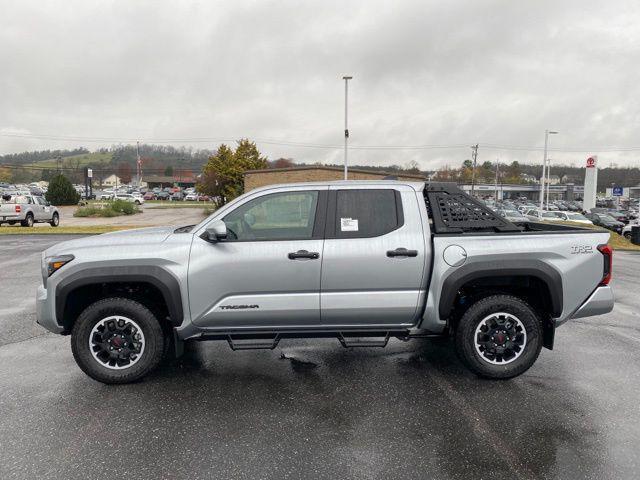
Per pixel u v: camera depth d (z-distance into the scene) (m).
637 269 12.50
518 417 3.62
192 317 4.19
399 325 4.36
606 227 34.16
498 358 4.30
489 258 4.15
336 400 3.93
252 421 3.57
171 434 3.38
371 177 34.12
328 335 4.35
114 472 2.92
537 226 5.40
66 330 4.26
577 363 4.79
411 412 3.71
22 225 26.05
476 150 75.19
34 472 2.92
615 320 6.60
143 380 4.37
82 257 4.12
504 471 2.93
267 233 4.30
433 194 4.36
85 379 4.40
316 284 4.17
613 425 3.50
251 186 34.88
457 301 4.50
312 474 2.90
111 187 136.00
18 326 6.20
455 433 3.38
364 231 4.22
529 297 4.53
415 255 4.17
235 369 4.64
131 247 4.18
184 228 4.79
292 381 4.34
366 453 3.13
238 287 4.16
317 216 4.25
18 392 4.11
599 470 2.94
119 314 4.19
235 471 2.93
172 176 134.00
